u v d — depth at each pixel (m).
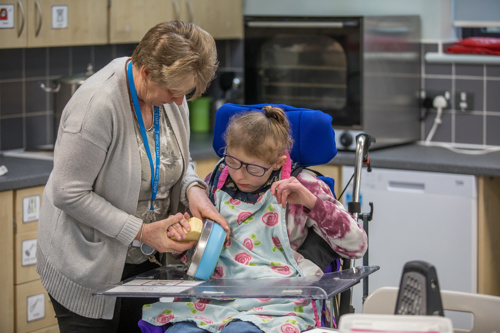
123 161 2.29
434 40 4.38
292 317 2.07
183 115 2.47
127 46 4.70
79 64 4.45
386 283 4.04
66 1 3.88
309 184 2.29
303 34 4.21
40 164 3.80
